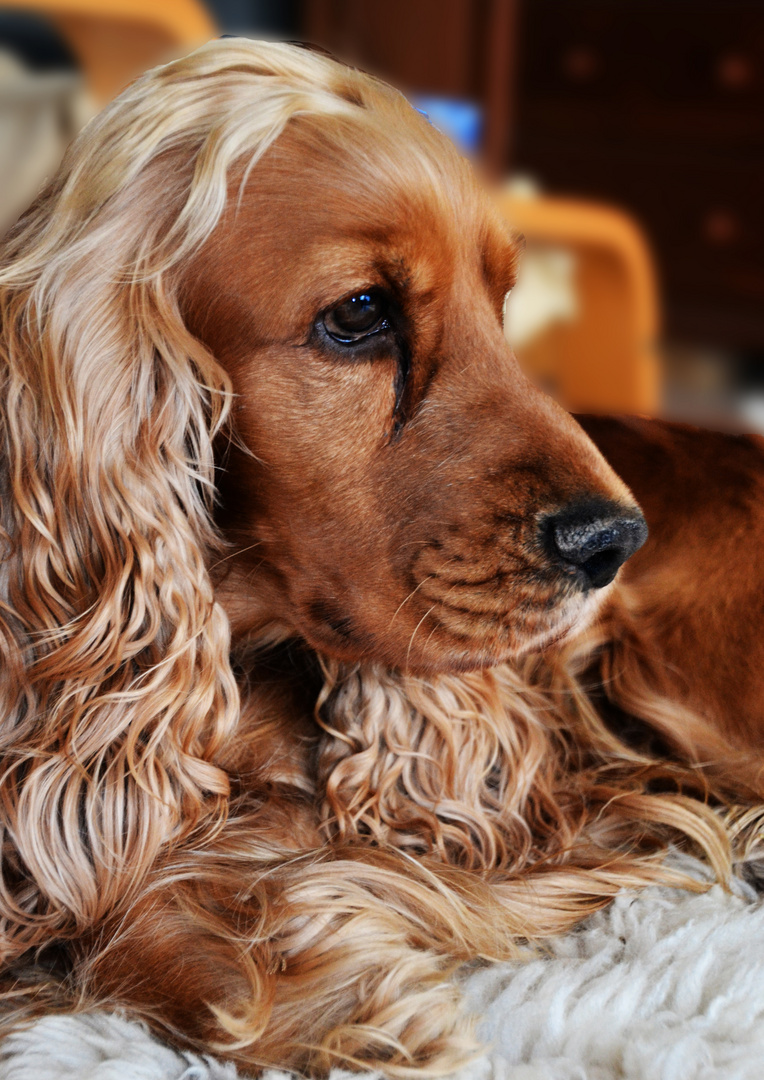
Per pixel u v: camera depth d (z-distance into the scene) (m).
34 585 0.59
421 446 0.58
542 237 0.90
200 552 0.60
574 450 0.58
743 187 1.71
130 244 0.58
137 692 0.59
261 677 0.66
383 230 0.56
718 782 0.67
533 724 0.67
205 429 0.59
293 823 0.63
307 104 0.58
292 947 0.57
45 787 0.59
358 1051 0.54
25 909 0.60
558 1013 0.55
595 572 0.58
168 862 0.59
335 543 0.59
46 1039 0.54
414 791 0.64
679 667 0.68
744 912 0.60
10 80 0.78
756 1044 0.53
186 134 0.58
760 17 1.62
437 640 0.58
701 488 0.69
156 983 0.56
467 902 0.60
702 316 1.78
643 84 1.74
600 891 0.62
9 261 0.61
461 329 0.58
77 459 0.59
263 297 0.57
